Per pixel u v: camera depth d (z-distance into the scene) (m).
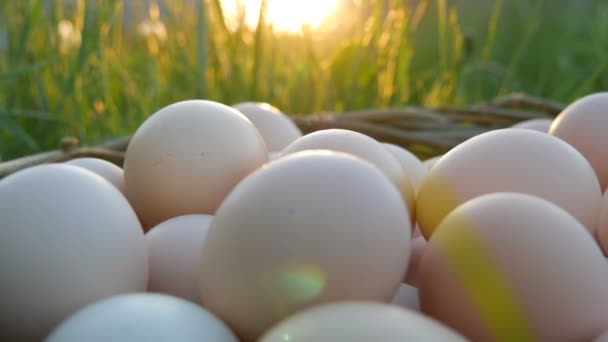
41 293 0.20
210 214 0.25
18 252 0.20
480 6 0.88
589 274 0.19
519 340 0.19
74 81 0.45
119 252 0.20
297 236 0.18
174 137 0.25
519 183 0.22
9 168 0.29
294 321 0.16
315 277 0.18
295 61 0.57
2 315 0.20
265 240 0.18
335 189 0.18
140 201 0.25
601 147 0.27
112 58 0.51
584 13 0.82
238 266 0.18
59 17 0.51
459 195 0.22
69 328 0.17
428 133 0.38
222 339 0.18
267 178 0.19
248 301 0.18
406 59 0.55
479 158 0.22
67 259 0.20
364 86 0.54
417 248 0.25
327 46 0.59
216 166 0.25
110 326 0.17
